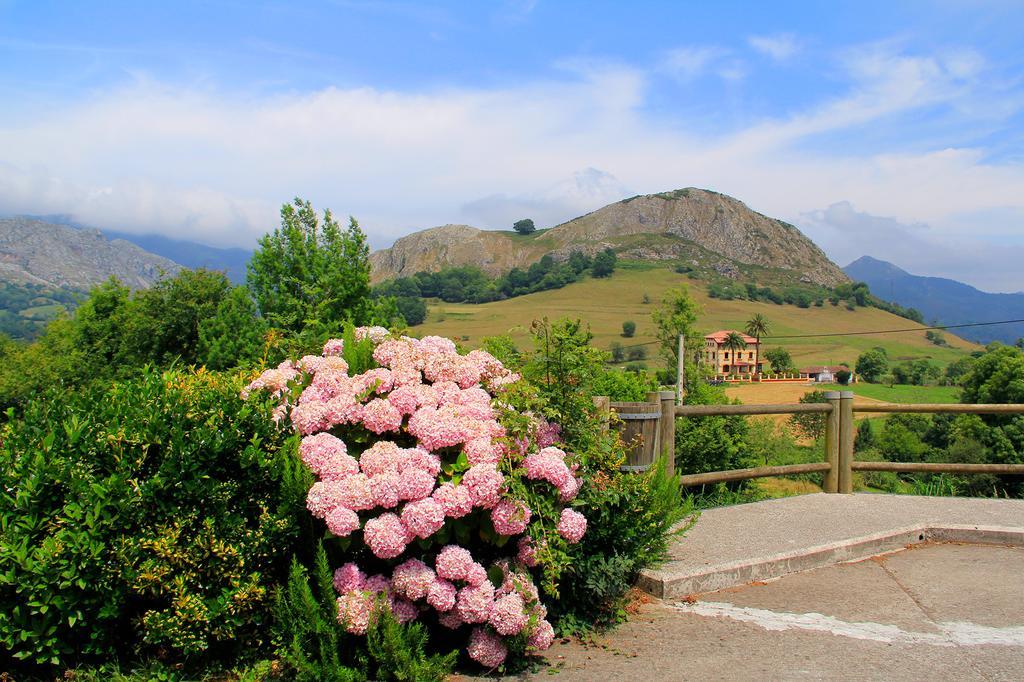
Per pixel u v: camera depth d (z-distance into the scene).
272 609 3.52
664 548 4.83
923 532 5.96
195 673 3.49
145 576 3.27
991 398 37.03
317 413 3.94
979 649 3.89
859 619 4.33
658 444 5.47
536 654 3.89
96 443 3.46
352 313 11.55
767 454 12.41
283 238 12.00
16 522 3.23
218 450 3.48
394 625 3.37
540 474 3.98
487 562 4.02
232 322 11.55
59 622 3.24
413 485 3.66
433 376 4.49
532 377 4.65
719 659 3.80
